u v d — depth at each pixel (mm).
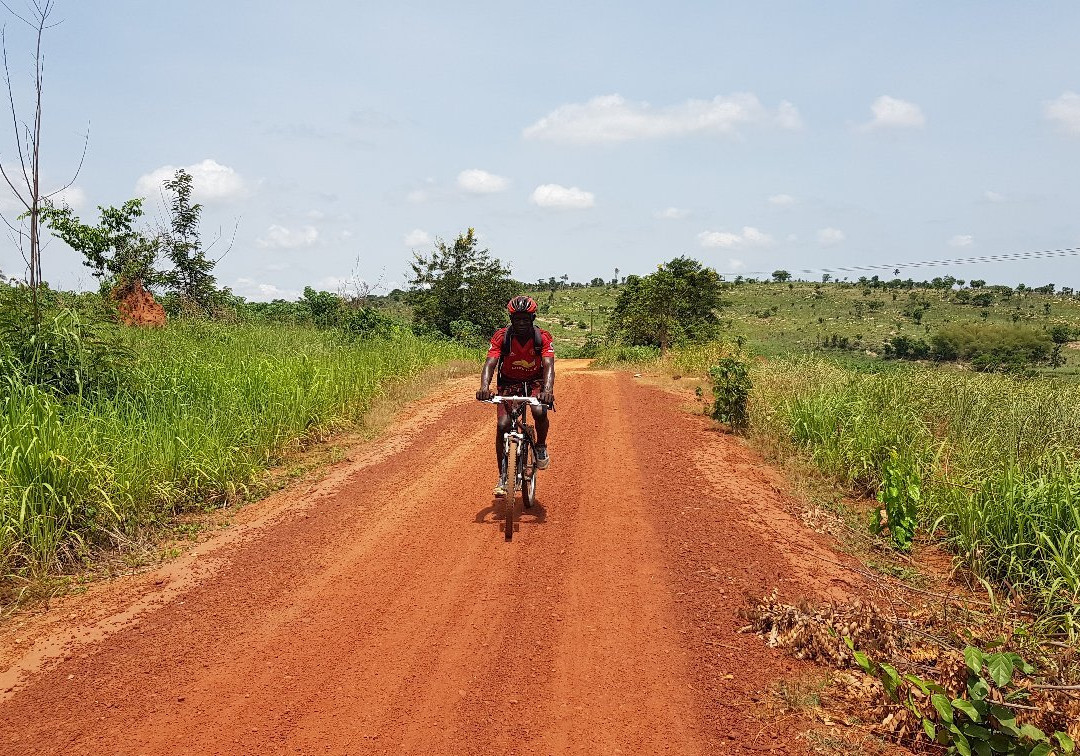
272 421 9750
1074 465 6906
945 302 117938
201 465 7773
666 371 20281
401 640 4707
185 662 4426
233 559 6152
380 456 9773
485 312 36219
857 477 8906
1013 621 4906
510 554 6219
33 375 8172
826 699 4141
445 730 3750
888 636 4594
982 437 9617
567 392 16125
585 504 7633
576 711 3957
